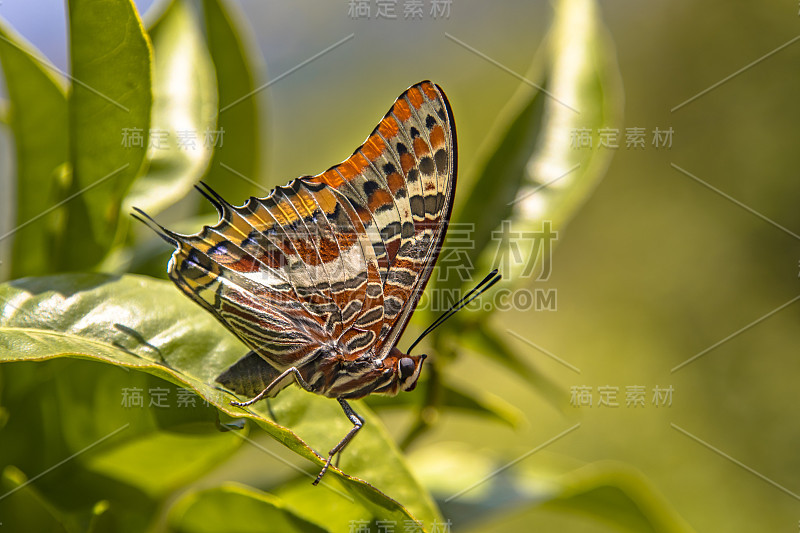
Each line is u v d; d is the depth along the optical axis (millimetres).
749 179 814
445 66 746
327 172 353
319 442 337
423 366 361
